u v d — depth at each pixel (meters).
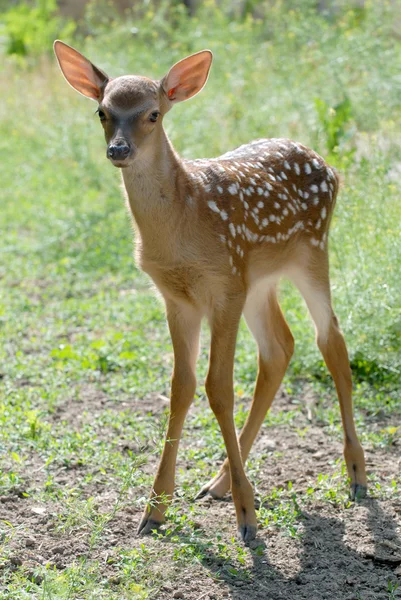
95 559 7.84
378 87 16.95
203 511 8.71
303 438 10.50
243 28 24.27
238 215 8.62
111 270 17.30
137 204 8.25
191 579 7.62
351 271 12.03
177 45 23.77
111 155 7.79
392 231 11.80
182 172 8.34
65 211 19.97
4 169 24.34
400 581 7.66
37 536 8.23
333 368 9.44
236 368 12.35
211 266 8.34
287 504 8.80
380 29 19.72
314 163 9.71
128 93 8.08
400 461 9.82
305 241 9.52
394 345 11.89
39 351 13.42
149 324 14.30
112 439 10.43
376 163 13.09
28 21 33.19
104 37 25.41
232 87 20.55
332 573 7.76
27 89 28.02
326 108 14.80
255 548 8.09
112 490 9.14
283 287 13.09
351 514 8.70
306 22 20.88
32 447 10.12
